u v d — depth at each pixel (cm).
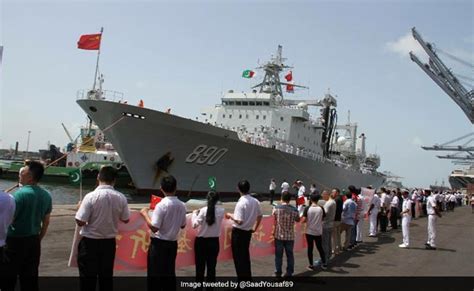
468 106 4797
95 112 2206
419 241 1406
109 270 479
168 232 523
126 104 2134
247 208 658
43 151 5212
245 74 3288
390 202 1767
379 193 1906
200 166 2519
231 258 725
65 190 3478
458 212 3428
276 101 3316
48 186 3769
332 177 3997
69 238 925
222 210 632
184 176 2475
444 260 1044
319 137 3841
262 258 970
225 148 2531
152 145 2297
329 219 911
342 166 4388
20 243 455
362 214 1326
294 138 3222
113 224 480
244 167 2745
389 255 1092
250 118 3181
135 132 2227
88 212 466
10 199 437
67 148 4759
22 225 455
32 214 462
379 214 1644
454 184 9762
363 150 5894
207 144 2434
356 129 5381
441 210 3344
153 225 515
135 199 2352
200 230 613
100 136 4525
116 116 2167
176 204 532
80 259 471
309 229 858
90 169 3962
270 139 2941
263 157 2805
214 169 2595
